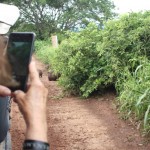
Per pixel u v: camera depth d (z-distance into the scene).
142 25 7.31
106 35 7.38
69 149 4.83
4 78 1.23
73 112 6.70
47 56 16.19
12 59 1.30
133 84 5.75
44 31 37.91
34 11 37.81
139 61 6.75
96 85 7.57
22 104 1.22
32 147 1.16
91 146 4.89
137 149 4.68
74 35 8.65
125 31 7.31
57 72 9.16
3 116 2.42
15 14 4.67
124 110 6.00
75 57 7.94
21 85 1.27
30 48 1.35
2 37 1.41
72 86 8.20
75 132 5.48
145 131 5.00
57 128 5.71
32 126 1.18
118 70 7.05
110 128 5.56
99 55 7.54
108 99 7.42
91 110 6.80
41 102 1.22
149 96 5.20
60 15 38.59
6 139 3.31
